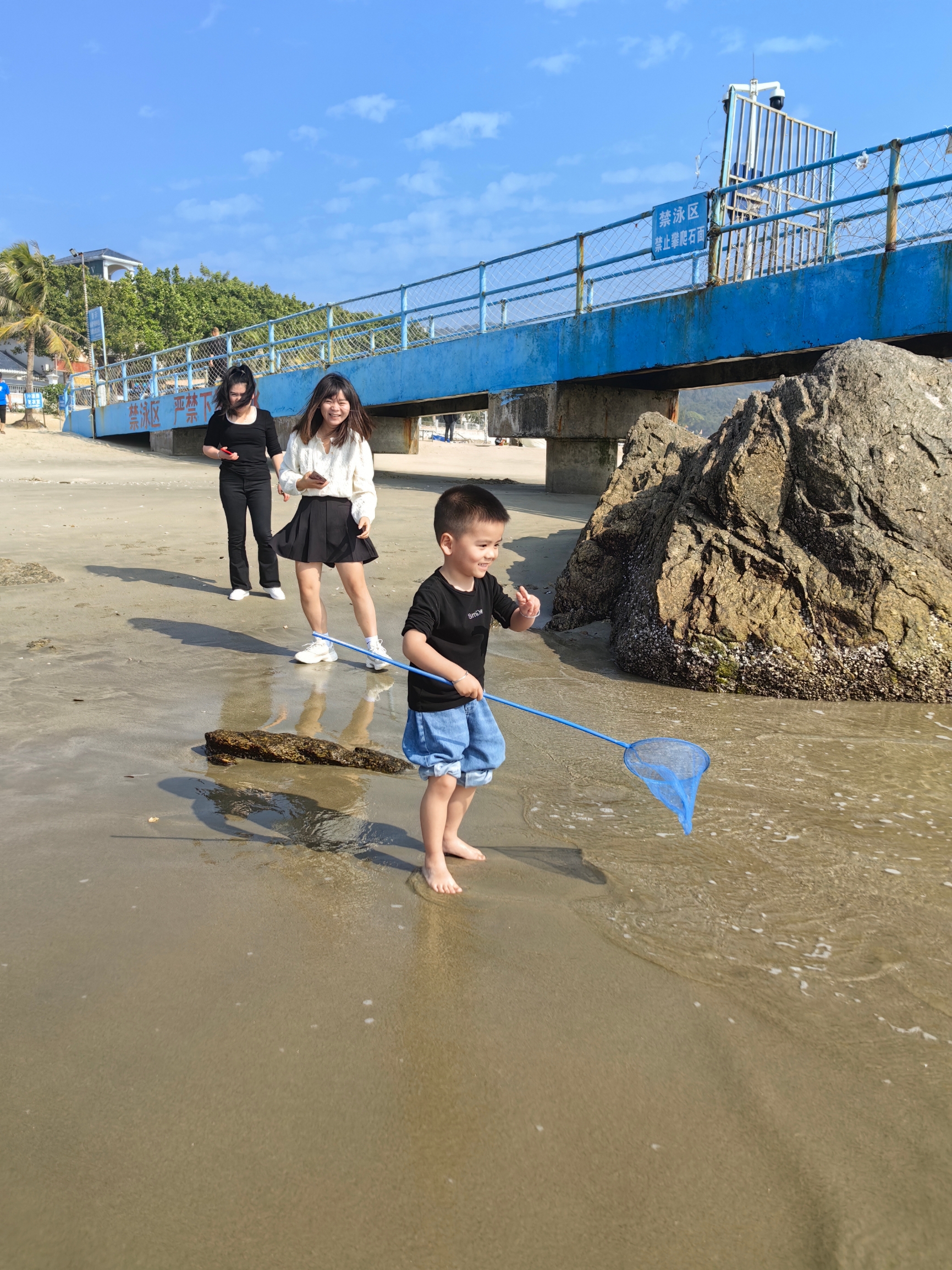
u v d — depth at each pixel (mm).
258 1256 1737
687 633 5797
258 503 7699
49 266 49594
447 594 3291
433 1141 2029
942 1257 1786
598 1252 1775
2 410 31750
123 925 2836
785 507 5961
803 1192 1932
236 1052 2279
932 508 5805
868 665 5516
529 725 4984
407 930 2885
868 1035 2445
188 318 75188
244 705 5148
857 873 3352
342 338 21703
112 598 7598
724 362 15508
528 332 16750
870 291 11617
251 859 3316
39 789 3846
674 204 14016
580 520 11125
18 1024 2350
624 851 3502
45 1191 1855
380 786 4074
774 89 13719
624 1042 2381
